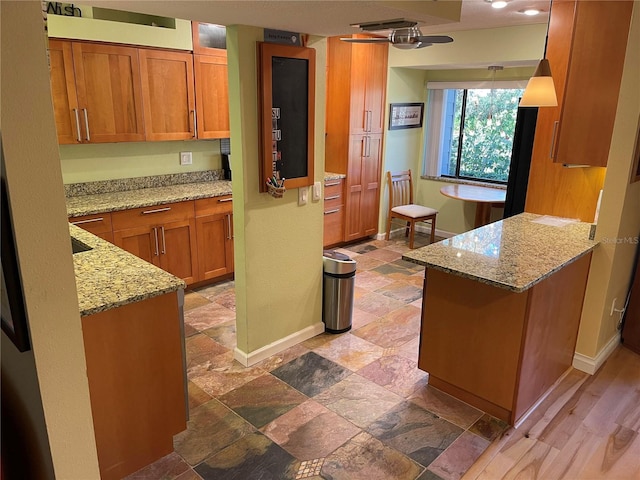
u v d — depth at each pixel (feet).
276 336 10.52
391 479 7.03
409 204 20.08
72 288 3.70
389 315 12.66
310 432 8.03
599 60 8.92
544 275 7.54
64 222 3.56
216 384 9.38
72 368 3.84
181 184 14.55
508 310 7.78
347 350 10.76
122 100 11.87
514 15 12.72
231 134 8.89
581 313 9.84
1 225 3.34
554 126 10.28
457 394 8.96
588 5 8.82
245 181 9.00
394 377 9.69
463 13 12.50
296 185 9.84
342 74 16.66
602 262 9.44
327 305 11.40
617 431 8.17
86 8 11.64
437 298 8.66
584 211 10.98
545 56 10.62
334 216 17.63
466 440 7.88
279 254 10.05
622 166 8.93
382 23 7.85
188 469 7.16
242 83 8.50
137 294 6.33
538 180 11.50
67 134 11.16
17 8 3.05
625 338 11.00
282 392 9.15
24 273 3.43
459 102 19.35
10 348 3.92
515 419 8.23
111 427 6.56
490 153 18.86
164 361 6.93
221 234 13.99
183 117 13.14
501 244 9.21
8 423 4.50
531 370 8.27
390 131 18.62
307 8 6.65
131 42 11.74
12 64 3.09
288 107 9.32
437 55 16.49
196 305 13.05
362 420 8.35
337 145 17.43
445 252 8.67
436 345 8.89
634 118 8.64
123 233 11.83
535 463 7.41
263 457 7.44
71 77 10.96
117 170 13.19
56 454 3.91
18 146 3.22
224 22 8.04
